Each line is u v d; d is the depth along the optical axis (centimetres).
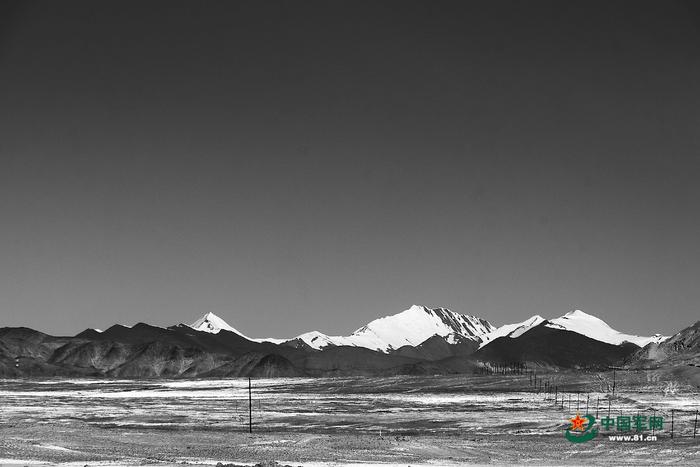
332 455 12019
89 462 10644
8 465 10081
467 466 11106
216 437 14150
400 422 18775
